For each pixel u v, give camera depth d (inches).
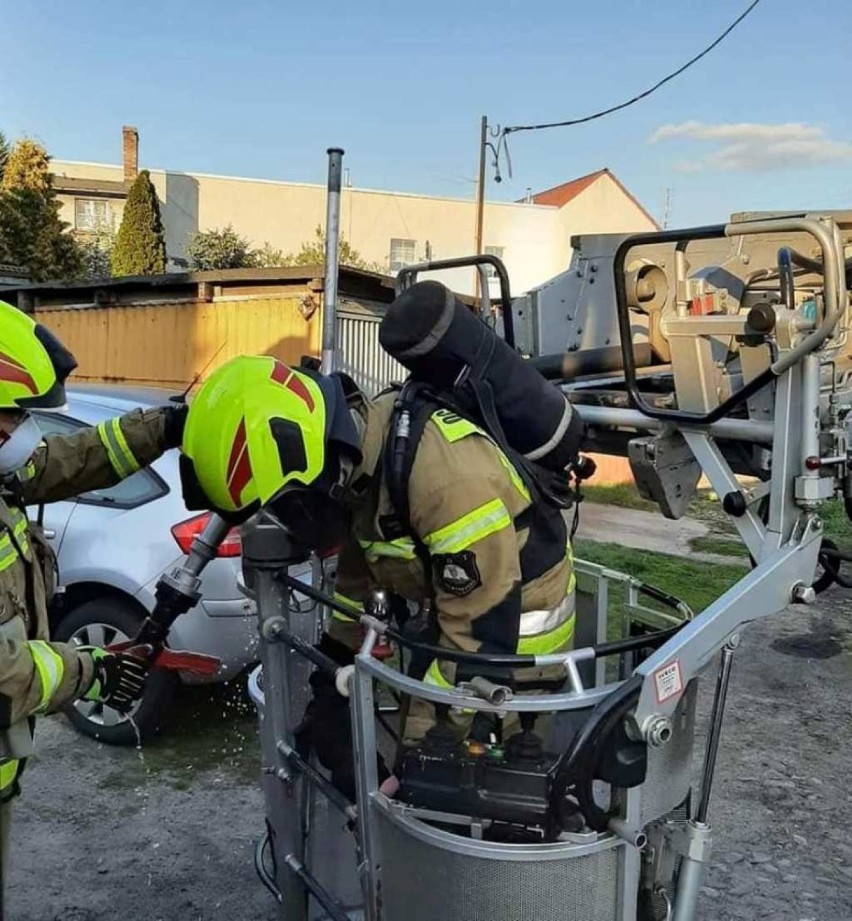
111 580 157.4
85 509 164.1
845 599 283.6
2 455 77.7
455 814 70.9
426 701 73.9
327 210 138.3
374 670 72.3
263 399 71.9
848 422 82.7
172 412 95.9
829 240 68.1
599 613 102.8
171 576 84.4
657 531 409.7
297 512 75.7
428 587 79.4
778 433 74.9
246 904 117.3
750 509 79.7
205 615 152.3
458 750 71.8
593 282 118.0
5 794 83.7
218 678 155.3
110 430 95.0
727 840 138.0
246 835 133.8
